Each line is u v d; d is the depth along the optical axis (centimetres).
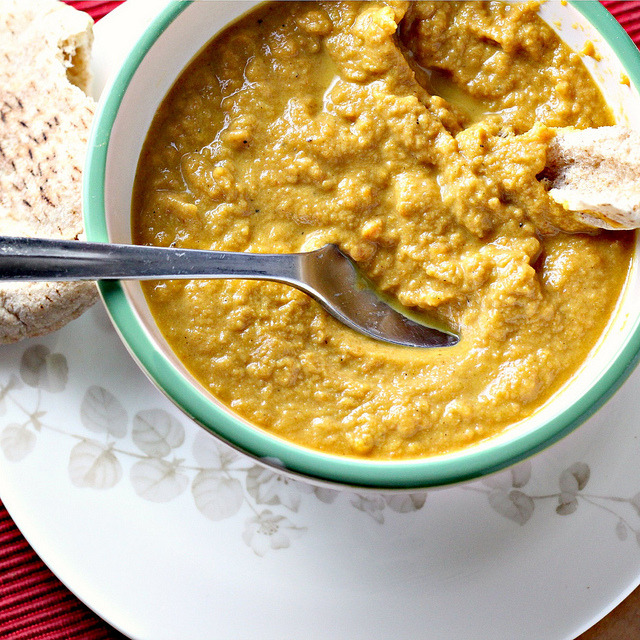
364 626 49
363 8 49
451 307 49
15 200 51
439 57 49
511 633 49
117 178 47
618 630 51
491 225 48
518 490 50
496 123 49
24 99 51
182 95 48
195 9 47
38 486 49
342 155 48
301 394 48
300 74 49
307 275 48
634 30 54
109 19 52
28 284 49
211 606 49
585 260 48
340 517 50
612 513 50
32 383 50
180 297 48
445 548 50
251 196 48
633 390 51
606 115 49
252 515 50
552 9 48
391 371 48
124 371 50
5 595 52
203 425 45
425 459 46
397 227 49
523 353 48
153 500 50
